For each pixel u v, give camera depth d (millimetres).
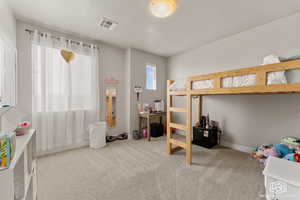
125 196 1396
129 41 3035
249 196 1390
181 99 3820
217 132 2945
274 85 1322
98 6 1871
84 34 2691
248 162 2141
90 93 2908
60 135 2555
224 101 2891
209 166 2020
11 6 1836
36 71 2283
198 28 2459
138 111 3586
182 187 1539
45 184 1581
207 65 3186
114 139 3238
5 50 1857
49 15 2068
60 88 2525
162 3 1461
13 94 1984
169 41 3035
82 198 1362
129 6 1873
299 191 913
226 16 2100
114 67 3365
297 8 1898
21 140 1002
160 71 4094
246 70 1511
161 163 2117
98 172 1853
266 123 2344
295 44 2016
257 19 2172
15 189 880
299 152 1691
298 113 2025
